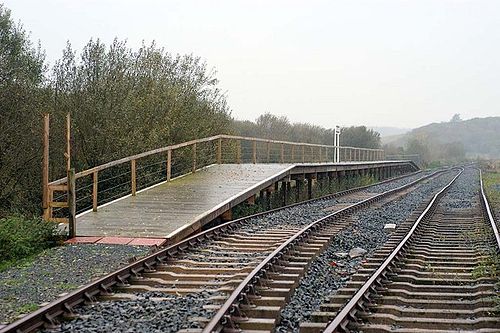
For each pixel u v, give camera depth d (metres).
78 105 19.86
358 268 10.86
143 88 22.55
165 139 22.55
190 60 27.08
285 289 8.32
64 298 7.04
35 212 18.27
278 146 45.84
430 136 161.12
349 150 42.47
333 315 7.15
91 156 19.83
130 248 11.10
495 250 12.40
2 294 7.98
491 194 32.72
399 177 55.84
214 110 27.86
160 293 8.23
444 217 20.61
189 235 13.40
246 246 12.41
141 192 18.23
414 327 6.98
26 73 20.41
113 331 6.33
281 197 25.47
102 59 20.94
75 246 11.34
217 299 7.65
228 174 22.66
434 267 10.76
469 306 7.92
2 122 18.20
